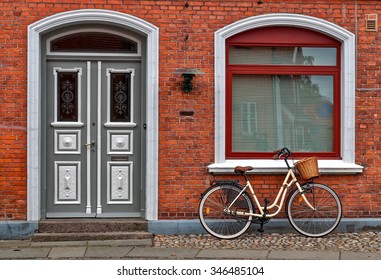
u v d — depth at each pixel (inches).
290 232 391.9
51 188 391.2
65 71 390.6
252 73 394.9
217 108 386.9
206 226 374.6
